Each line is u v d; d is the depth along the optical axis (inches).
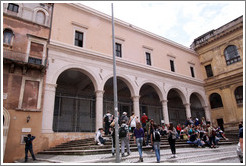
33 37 545.6
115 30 750.5
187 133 562.3
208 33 1028.5
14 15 534.6
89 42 658.2
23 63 481.4
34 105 489.4
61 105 744.3
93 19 703.7
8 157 419.8
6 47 497.0
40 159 365.1
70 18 645.9
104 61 661.9
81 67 602.5
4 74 469.1
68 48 591.2
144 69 762.2
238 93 852.0
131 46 773.9
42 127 483.5
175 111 932.0
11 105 456.8
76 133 536.4
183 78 895.1
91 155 335.0
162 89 794.8
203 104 951.6
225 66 917.8
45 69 520.7
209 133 478.3
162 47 898.1
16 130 447.5
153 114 967.6
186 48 1007.0
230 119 849.5
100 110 588.4
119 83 807.1
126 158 306.8
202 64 1037.2
